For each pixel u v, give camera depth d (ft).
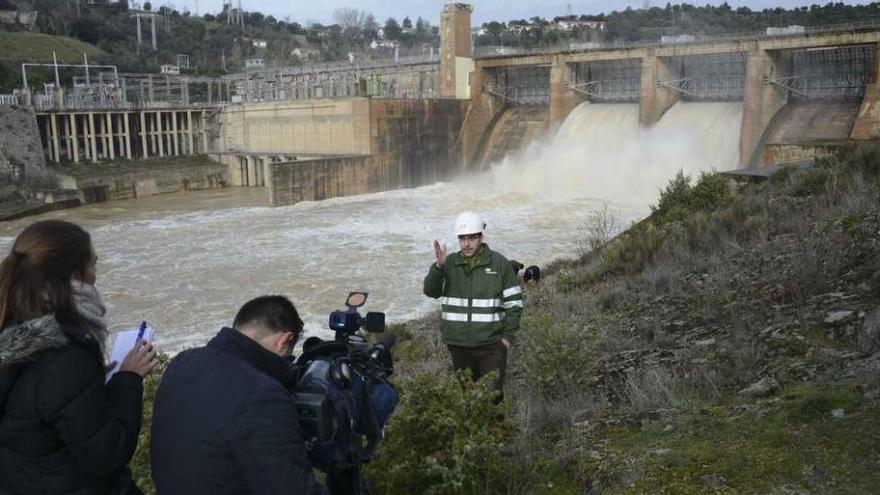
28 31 473.26
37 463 11.08
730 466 17.61
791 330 27.12
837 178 55.26
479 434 18.07
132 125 271.28
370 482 17.76
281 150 258.16
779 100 174.40
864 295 28.32
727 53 178.19
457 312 24.73
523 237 137.28
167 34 577.02
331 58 600.39
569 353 28.96
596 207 169.89
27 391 10.83
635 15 447.42
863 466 16.31
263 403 11.62
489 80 242.78
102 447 11.18
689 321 34.09
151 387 23.52
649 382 25.50
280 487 11.32
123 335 13.55
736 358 25.80
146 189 245.65
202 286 109.29
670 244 53.52
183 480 11.58
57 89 272.92
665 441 20.03
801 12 351.25
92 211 208.64
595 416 24.00
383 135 220.64
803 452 17.49
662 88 194.90
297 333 13.26
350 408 13.43
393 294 101.24
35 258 11.41
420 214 168.76
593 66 220.23
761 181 72.13
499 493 18.63
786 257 37.70
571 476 19.36
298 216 172.76
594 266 58.80
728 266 41.22
